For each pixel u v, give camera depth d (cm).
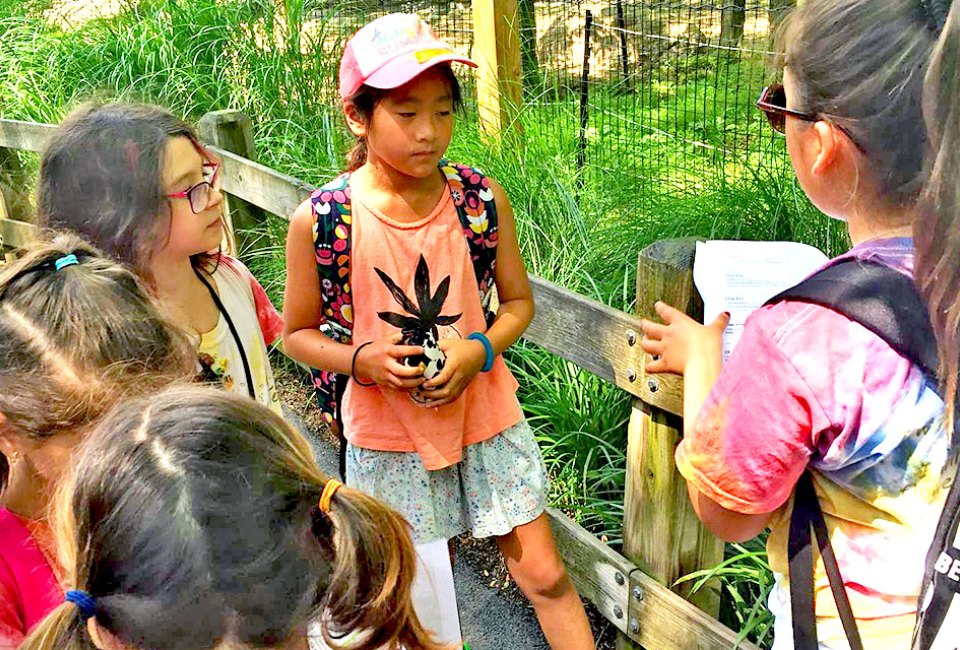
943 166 114
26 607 142
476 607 297
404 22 206
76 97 582
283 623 110
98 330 146
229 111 415
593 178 439
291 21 557
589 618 289
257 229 424
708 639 227
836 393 127
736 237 377
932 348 122
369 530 116
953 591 111
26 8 712
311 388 422
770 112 142
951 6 114
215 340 204
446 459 221
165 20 616
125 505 110
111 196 187
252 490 113
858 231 135
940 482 124
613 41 731
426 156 206
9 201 538
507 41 496
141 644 108
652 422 229
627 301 357
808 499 138
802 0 133
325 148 489
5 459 146
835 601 134
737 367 135
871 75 122
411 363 209
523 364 362
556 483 319
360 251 214
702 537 236
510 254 230
